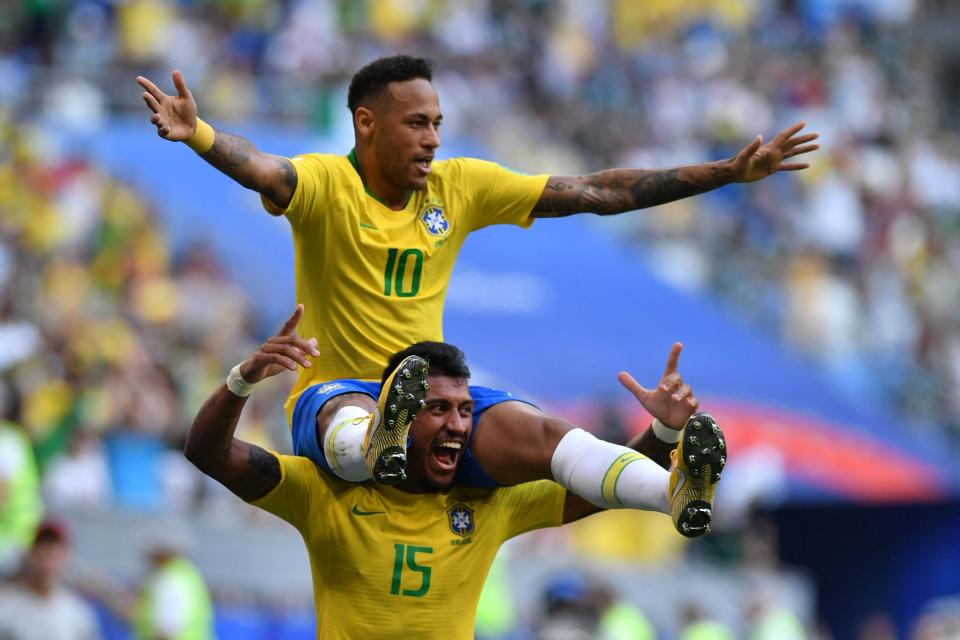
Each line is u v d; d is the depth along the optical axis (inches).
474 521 888.3
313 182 869.2
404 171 880.3
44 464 1829.5
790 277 3388.3
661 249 3430.1
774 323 3326.8
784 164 904.3
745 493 2645.2
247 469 858.8
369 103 884.0
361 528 869.8
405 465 800.3
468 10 3742.6
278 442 2071.9
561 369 2736.2
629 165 3629.4
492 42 3757.4
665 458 883.4
